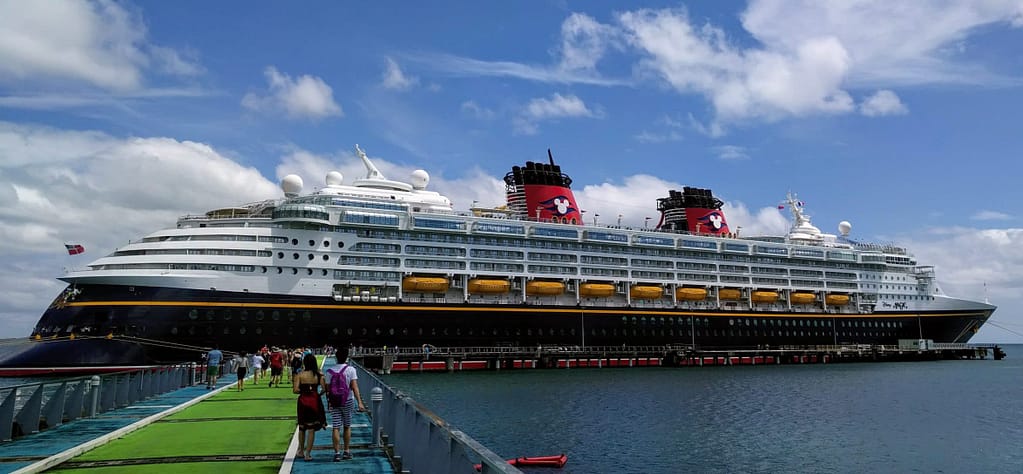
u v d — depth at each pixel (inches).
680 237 3784.5
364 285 2930.6
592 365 3410.4
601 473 1221.1
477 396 2199.8
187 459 653.3
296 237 2822.3
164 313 2518.5
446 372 3058.6
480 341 3134.8
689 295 3769.7
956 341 4707.2
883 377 3193.9
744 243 4001.0
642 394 2314.2
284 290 2748.5
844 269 4365.2
